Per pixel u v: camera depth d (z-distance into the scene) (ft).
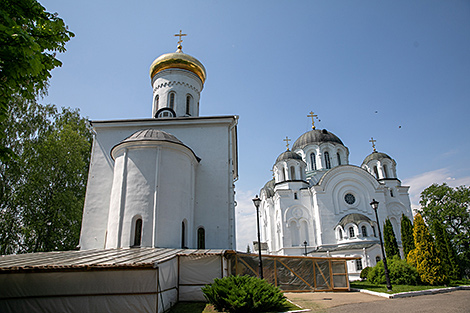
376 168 146.61
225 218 63.72
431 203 134.62
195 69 91.97
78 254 41.91
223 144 70.13
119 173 59.11
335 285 55.83
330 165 151.23
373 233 116.16
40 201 77.41
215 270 42.45
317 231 126.72
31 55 24.00
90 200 65.46
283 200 134.92
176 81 89.66
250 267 51.29
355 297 46.98
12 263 34.35
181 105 87.92
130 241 53.57
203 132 71.51
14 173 70.64
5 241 69.82
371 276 71.92
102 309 31.94
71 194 80.48
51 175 79.05
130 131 71.97
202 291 40.09
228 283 35.50
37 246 75.05
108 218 59.67
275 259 53.52
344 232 118.21
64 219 77.77
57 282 32.60
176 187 58.08
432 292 53.78
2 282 32.45
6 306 31.68
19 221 73.82
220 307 34.99
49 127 86.02
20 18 26.17
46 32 28.48
